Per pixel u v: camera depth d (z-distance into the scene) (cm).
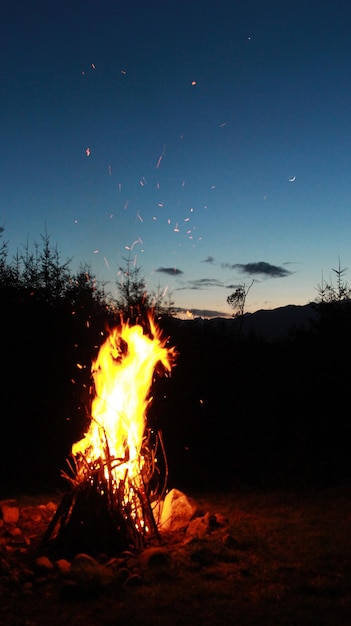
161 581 532
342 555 602
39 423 1222
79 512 618
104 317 1404
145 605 481
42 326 1273
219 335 1438
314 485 1002
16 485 995
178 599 493
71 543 607
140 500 666
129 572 540
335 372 1303
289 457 1154
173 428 1293
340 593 508
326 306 1392
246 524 723
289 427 1295
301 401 1321
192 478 1052
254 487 992
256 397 1335
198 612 469
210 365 1353
